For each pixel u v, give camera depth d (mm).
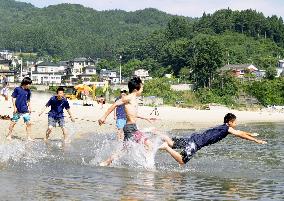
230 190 8375
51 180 8531
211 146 17031
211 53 120188
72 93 76625
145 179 9156
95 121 27812
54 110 17000
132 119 11453
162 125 30234
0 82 153625
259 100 92812
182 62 166000
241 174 10516
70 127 23031
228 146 17188
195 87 120188
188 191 8078
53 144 15555
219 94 97938
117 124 16234
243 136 11047
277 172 10922
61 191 7531
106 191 7668
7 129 19172
